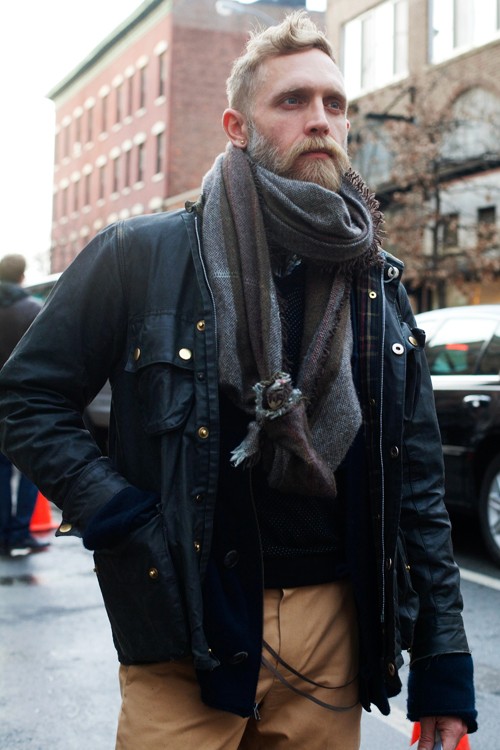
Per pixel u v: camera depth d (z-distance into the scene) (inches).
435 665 64.1
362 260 62.1
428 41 757.3
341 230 59.3
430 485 66.7
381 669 62.2
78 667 153.9
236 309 58.5
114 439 62.4
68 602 193.8
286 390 56.4
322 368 59.4
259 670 57.6
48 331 60.9
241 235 59.6
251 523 58.0
